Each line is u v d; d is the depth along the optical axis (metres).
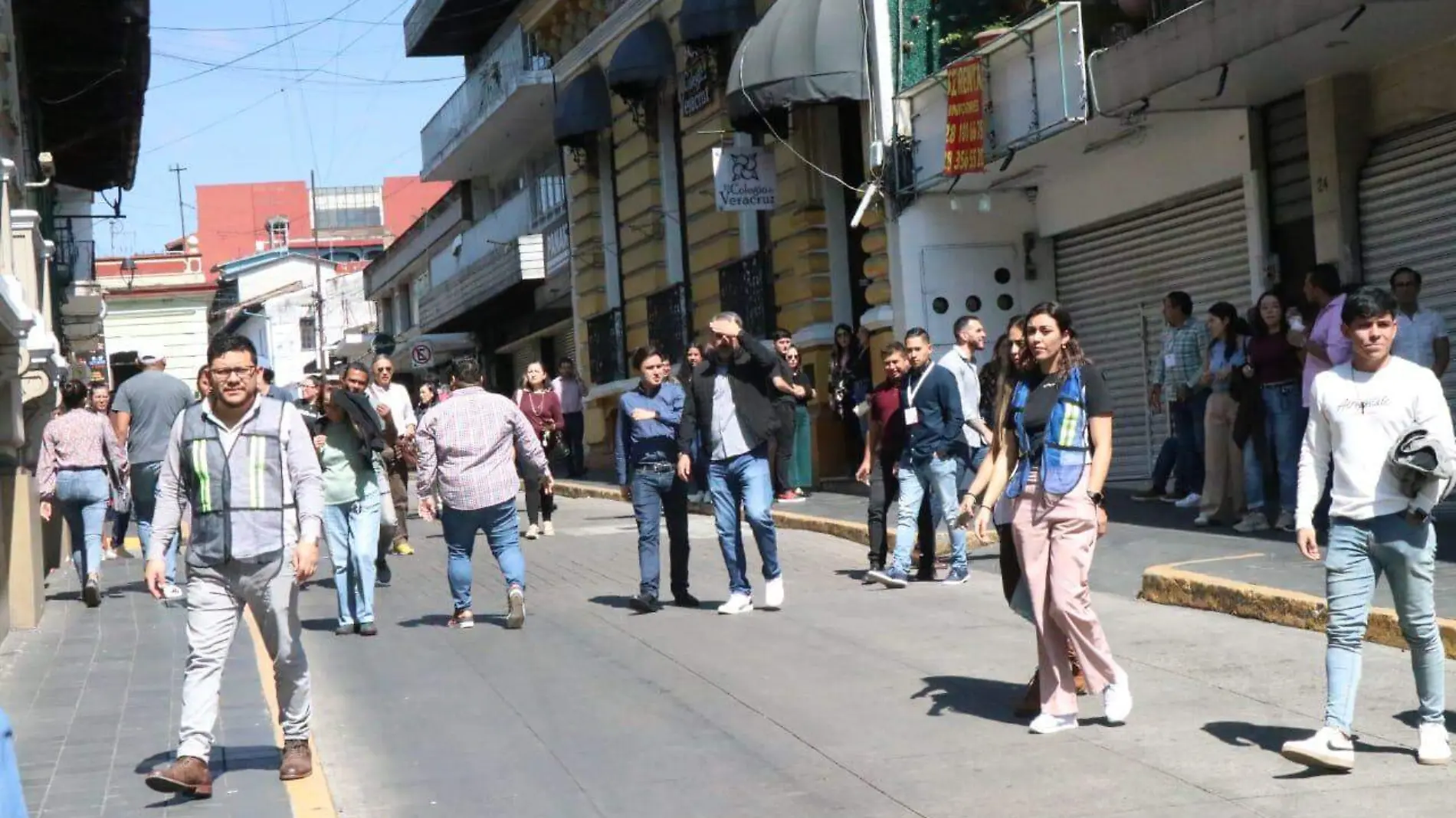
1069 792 6.75
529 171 39.00
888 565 13.38
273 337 74.94
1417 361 12.16
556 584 14.48
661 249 28.41
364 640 11.66
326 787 7.24
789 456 12.08
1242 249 16.20
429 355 48.25
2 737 3.91
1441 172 13.64
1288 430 12.98
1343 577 6.77
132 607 14.16
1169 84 14.11
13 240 14.98
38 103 27.64
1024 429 7.81
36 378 17.83
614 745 8.01
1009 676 9.18
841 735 7.97
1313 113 14.73
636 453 12.25
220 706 9.07
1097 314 18.92
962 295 19.53
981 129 17.61
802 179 22.42
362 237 85.00
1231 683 8.55
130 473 14.31
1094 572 12.41
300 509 7.34
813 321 22.34
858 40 19.86
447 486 11.79
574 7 30.52
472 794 7.23
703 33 23.50
